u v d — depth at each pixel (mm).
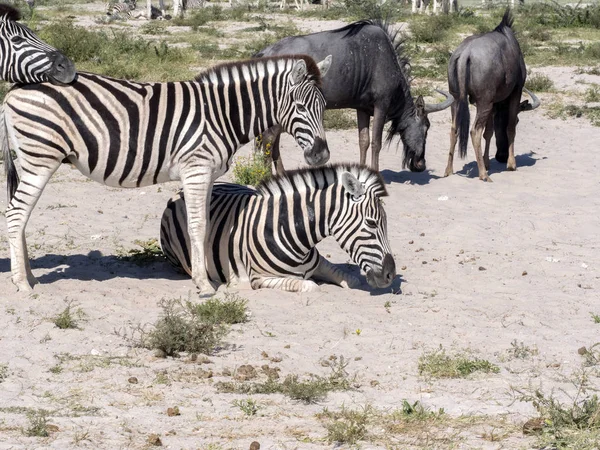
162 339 11141
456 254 16188
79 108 12992
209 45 44406
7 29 12867
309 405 9641
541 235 17531
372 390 10109
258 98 13875
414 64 39562
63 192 20266
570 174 22953
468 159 25109
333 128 28094
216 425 9008
